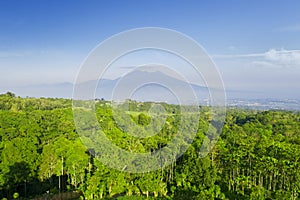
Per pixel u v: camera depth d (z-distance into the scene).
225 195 42.19
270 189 44.06
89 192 39.25
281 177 44.66
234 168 46.62
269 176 46.62
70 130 58.66
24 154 43.50
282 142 55.94
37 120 69.62
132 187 41.34
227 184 45.97
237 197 41.16
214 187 40.97
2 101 102.62
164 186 41.91
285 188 43.62
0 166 40.53
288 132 76.06
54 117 73.44
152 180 40.34
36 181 44.53
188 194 39.91
